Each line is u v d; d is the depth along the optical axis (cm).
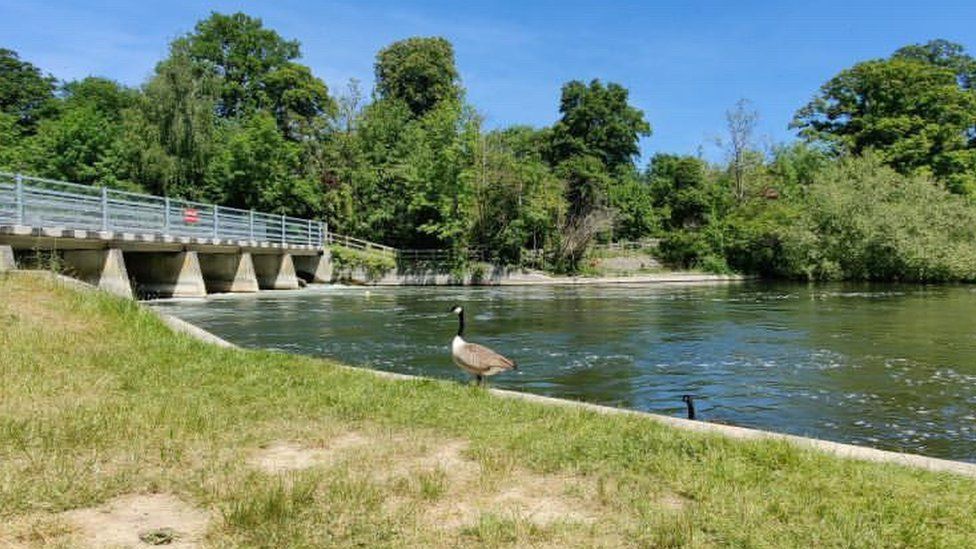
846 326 2391
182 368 1022
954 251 5078
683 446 691
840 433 1055
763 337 2123
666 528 470
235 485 536
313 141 6197
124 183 5141
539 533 462
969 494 577
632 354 1809
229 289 4044
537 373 1547
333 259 5194
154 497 517
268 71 7050
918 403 1248
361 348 1892
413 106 8094
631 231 7319
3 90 6688
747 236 6250
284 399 865
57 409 736
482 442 691
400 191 5919
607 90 7662
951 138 6994
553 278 5500
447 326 2406
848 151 7012
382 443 688
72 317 1210
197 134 5262
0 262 1978
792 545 455
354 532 455
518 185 5641
